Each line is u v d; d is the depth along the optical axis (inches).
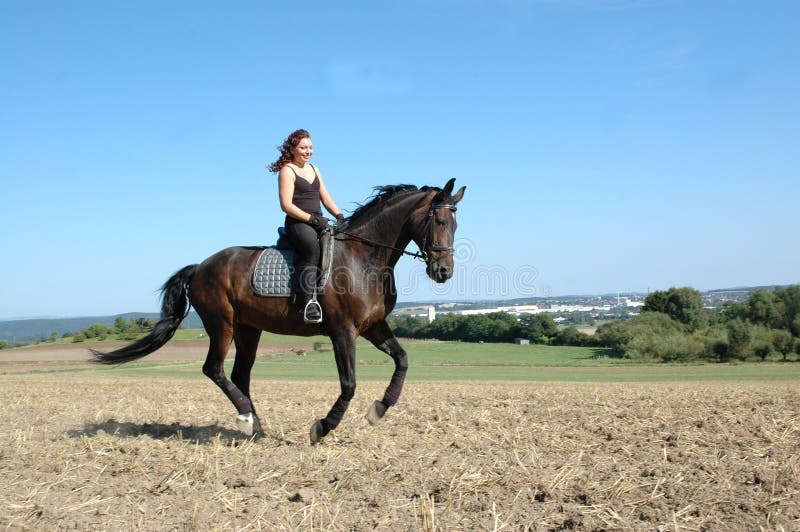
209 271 316.2
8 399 576.7
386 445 288.0
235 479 230.1
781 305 2258.9
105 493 218.1
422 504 187.8
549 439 302.7
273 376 1295.5
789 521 175.6
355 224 293.7
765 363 1956.2
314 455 268.8
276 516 190.1
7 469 255.4
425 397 561.6
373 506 198.2
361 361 1953.7
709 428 330.3
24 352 2121.1
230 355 1833.2
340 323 285.3
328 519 185.8
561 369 1688.0
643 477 221.9
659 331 2262.6
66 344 2393.0
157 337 330.6
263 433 328.2
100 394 642.2
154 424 380.2
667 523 175.6
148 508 200.8
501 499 200.1
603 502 195.6
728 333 2060.8
